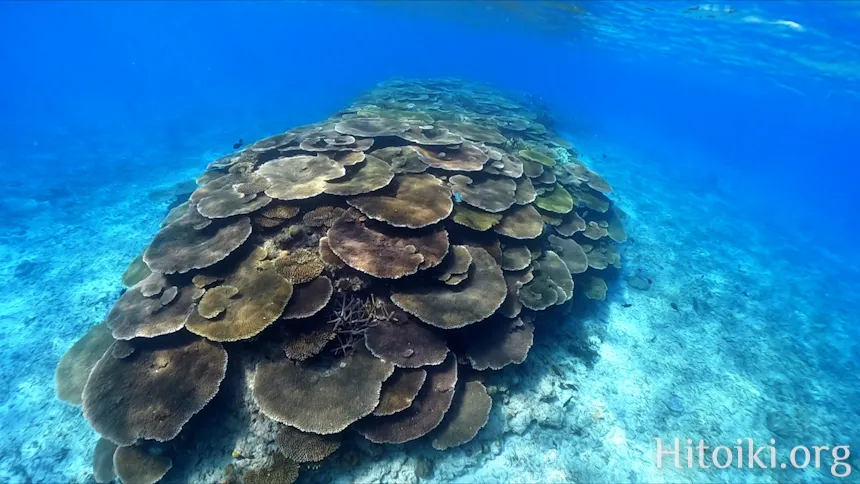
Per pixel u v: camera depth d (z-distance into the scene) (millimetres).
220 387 1830
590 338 2748
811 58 6375
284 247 2051
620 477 2072
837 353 3094
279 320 1821
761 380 2723
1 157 6758
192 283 1945
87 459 2035
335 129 2828
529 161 3225
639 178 6508
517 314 2191
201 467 1771
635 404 2416
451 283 1986
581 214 3381
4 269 3420
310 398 1716
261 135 8016
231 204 2135
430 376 1919
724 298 3488
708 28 6492
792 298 3707
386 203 2104
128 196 4895
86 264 3463
